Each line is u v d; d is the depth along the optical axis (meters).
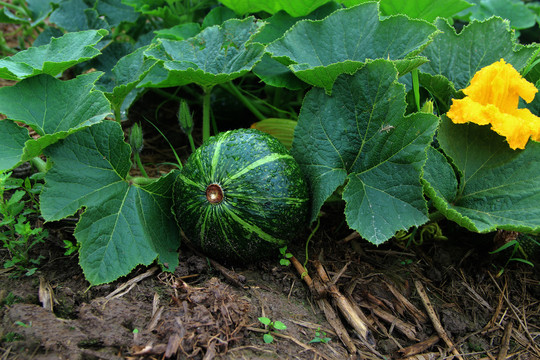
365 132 0.76
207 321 0.64
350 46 0.86
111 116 0.94
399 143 0.73
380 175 0.75
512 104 0.78
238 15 1.00
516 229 0.72
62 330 0.61
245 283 0.73
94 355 0.59
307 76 0.80
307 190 0.76
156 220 0.76
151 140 1.08
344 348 0.68
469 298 0.78
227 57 0.87
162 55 0.87
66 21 1.07
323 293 0.73
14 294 0.66
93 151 0.74
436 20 0.89
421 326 0.74
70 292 0.68
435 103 0.89
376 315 0.74
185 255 0.77
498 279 0.81
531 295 0.80
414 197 0.72
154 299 0.68
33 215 0.79
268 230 0.71
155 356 0.61
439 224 0.89
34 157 0.75
